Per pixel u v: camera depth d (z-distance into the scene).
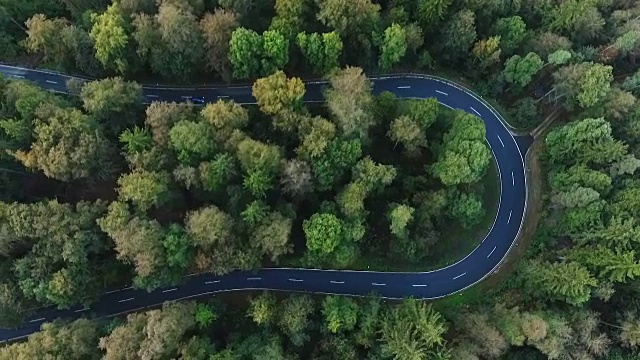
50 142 84.75
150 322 81.00
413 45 104.31
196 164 89.25
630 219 88.12
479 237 107.38
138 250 83.31
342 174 95.12
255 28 103.31
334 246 90.25
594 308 95.44
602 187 93.75
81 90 93.06
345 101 90.31
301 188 91.44
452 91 112.38
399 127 94.69
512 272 104.25
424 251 101.94
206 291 101.00
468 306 102.38
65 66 102.06
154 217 93.62
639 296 92.75
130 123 94.88
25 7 103.31
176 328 82.94
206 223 84.38
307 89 107.25
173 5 92.31
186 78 102.88
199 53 96.31
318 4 96.62
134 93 91.94
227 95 106.38
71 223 84.69
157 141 87.69
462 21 102.81
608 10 116.38
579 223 93.88
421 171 105.31
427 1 101.75
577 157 99.38
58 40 95.50
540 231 104.06
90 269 89.62
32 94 88.50
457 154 94.44
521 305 96.81
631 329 88.50
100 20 93.31
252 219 88.25
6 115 89.06
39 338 82.62
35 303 91.00
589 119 95.75
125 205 85.50
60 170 84.50
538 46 107.94
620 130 100.56
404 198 103.12
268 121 98.44
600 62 107.56
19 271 85.62
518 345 89.81
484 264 106.25
